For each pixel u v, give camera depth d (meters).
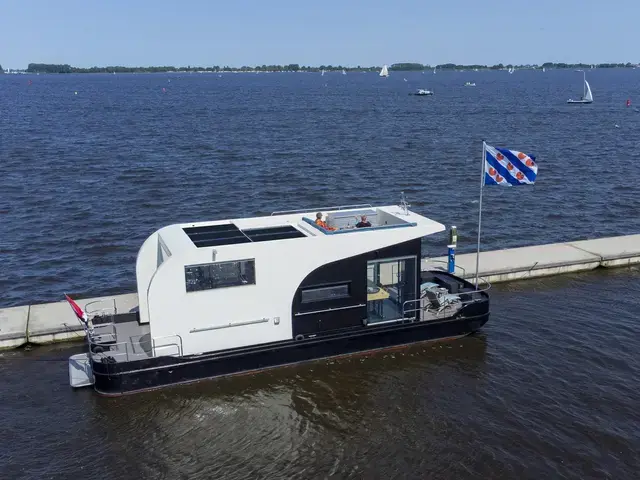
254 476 14.41
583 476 14.05
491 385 17.78
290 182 46.69
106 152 60.88
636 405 16.59
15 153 59.38
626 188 43.69
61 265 28.88
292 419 16.48
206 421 16.38
